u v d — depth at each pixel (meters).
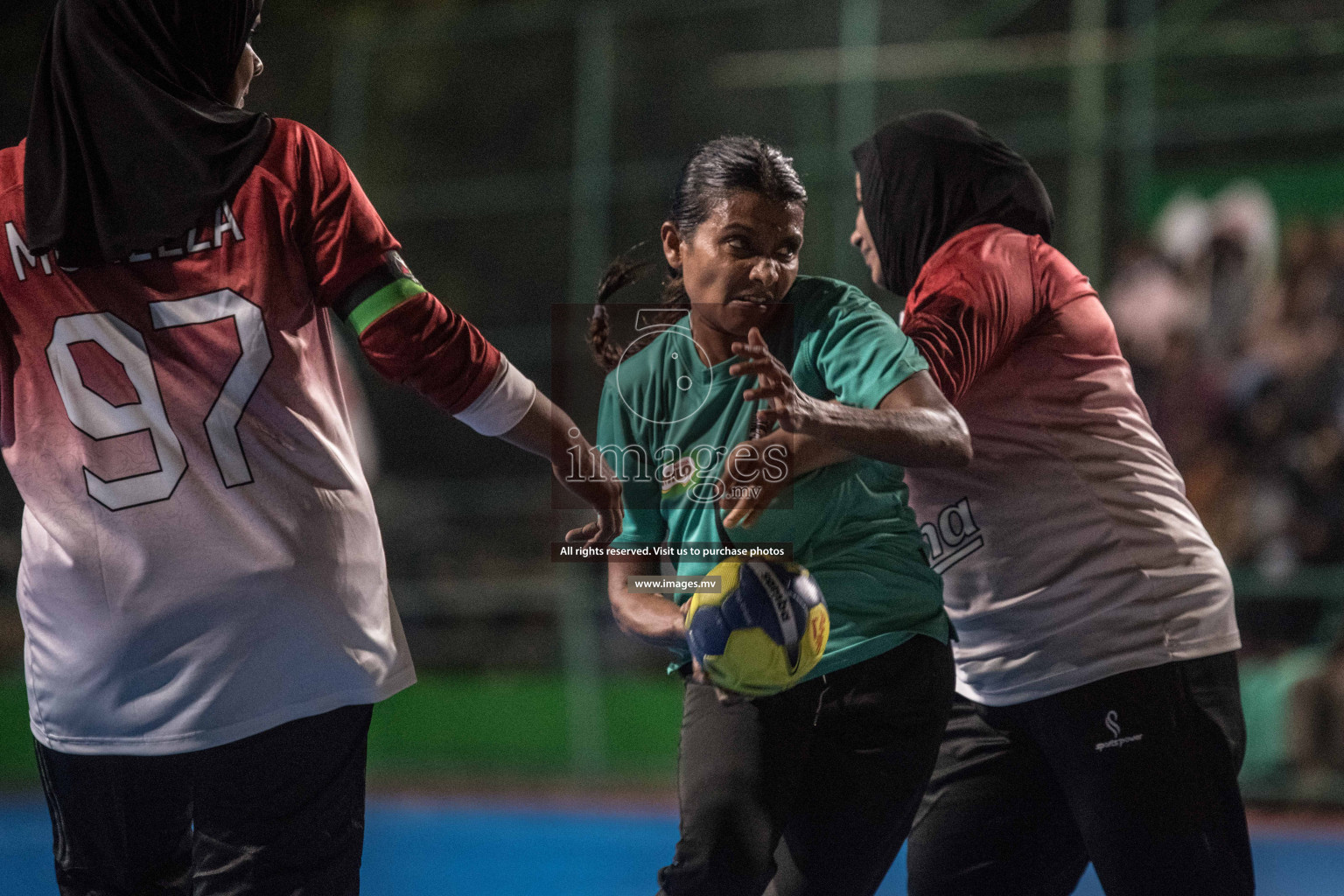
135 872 6.00
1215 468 22.98
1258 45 25.14
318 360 5.91
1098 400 7.18
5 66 32.94
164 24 5.64
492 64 36.38
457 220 30.98
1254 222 23.02
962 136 7.71
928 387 6.14
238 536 5.59
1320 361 22.36
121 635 5.58
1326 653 20.17
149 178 5.56
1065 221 26.16
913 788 6.79
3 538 27.23
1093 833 7.06
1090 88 24.31
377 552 6.06
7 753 25.81
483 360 6.02
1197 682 7.00
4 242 5.68
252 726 5.61
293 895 5.79
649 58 34.53
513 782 24.02
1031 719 7.23
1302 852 16.80
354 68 28.45
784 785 6.55
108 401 5.61
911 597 6.77
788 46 33.66
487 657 26.81
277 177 5.72
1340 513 22.02
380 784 24.27
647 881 15.87
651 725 23.86
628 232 28.16
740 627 6.16
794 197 6.62
